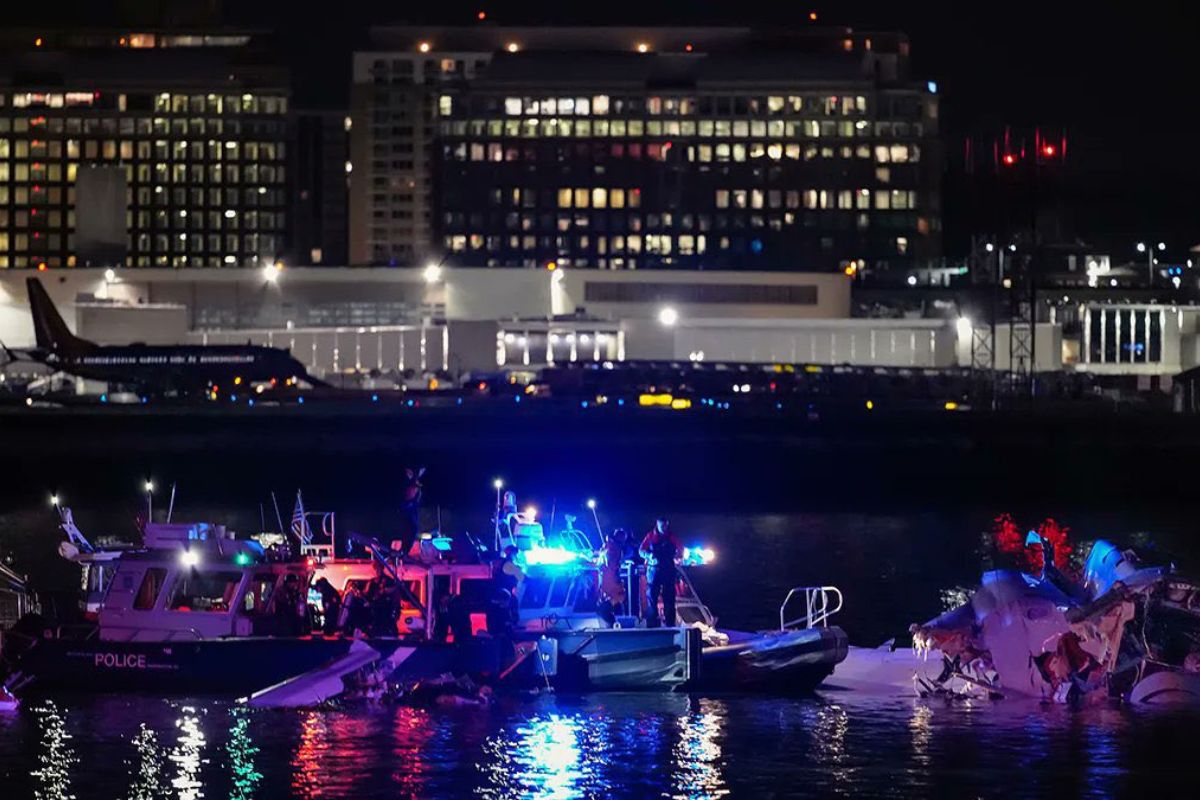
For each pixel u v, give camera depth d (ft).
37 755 384.06
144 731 401.29
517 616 430.20
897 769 375.25
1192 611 425.69
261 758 381.81
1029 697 428.15
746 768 376.07
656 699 428.97
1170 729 402.11
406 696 420.36
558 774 372.58
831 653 433.89
